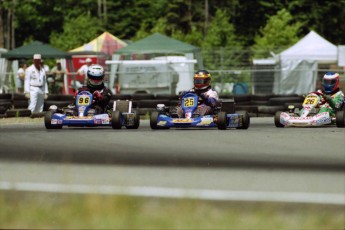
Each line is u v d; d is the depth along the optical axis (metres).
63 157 31.27
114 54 90.94
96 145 36.09
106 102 49.91
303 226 17.73
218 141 37.34
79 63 101.25
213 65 125.00
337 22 198.25
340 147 34.22
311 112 50.22
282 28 168.75
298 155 31.38
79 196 21.03
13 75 99.31
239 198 21.06
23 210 19.11
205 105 47.56
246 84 101.38
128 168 27.80
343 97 50.16
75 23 179.38
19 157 31.47
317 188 23.16
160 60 87.25
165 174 26.20
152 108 70.50
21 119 62.03
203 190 22.56
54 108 48.38
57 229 17.31
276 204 20.23
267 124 53.94
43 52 92.06
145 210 19.11
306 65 96.50
